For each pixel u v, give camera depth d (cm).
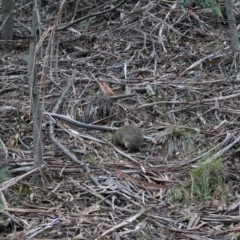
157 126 1111
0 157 982
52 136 1036
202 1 1608
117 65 1384
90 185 907
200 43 1488
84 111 1164
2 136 1077
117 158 1002
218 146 1015
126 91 1237
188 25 1571
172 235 786
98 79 1300
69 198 870
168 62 1391
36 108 909
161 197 886
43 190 891
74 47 1523
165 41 1491
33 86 896
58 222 809
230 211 853
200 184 907
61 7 771
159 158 1013
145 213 835
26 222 809
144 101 1203
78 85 1276
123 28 1577
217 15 1586
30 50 900
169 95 1217
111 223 809
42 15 1738
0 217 819
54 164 953
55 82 1275
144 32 1537
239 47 1347
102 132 1099
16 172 929
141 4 1673
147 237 777
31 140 1066
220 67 1350
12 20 1592
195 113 1141
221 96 1198
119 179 921
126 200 873
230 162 977
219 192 898
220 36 1515
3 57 1480
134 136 1029
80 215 829
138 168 959
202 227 811
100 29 1611
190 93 1214
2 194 849
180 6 1638
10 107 1162
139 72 1345
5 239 768
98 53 1466
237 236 776
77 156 1003
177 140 1042
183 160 1000
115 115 1152
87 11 1700
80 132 1096
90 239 766
